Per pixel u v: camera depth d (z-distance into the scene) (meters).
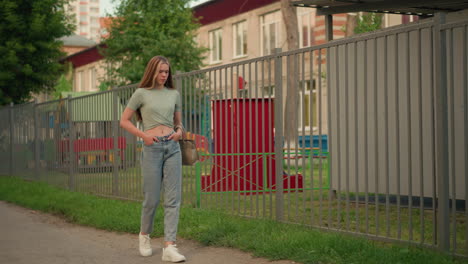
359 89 9.15
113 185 11.21
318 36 24.75
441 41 5.27
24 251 6.39
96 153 11.84
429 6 9.42
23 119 16.56
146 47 23.75
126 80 25.06
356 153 6.20
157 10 23.97
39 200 10.88
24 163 16.62
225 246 6.12
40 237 7.34
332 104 9.70
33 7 23.02
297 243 5.59
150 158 5.74
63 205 9.76
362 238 5.69
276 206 7.27
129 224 7.47
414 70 8.31
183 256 5.60
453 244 5.15
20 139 16.91
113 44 24.94
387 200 5.87
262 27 29.02
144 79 5.82
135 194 10.38
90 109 12.14
